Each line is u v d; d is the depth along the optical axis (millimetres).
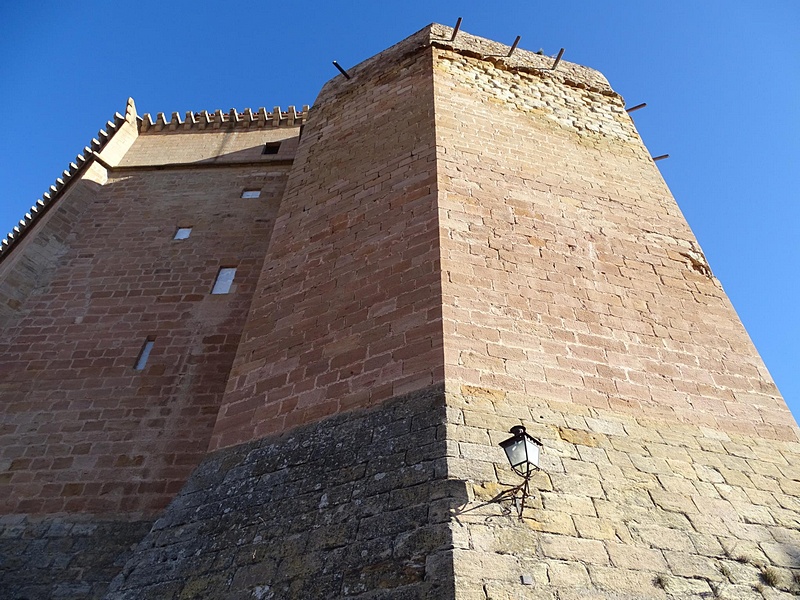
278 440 7094
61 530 9398
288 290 9297
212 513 6598
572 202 10281
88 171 18031
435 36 13641
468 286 7781
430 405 6297
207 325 13109
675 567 5332
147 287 14297
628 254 9617
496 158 10570
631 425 6855
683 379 7711
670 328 8430
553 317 7867
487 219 9094
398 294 7910
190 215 16625
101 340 12984
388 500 5562
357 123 12648
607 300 8516
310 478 6309
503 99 12523
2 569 8789
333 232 9898
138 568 6375
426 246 8383
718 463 6738
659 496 6055
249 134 20375
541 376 6996
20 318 13727
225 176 18328
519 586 4695
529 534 5172
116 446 10727
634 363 7672
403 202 9469
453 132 10773
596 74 15055
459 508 5191
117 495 9930
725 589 5262
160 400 11516
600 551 5250
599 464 6188
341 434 6625
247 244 15398
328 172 11664
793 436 7477
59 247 15688
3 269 16688
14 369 12453
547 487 5699
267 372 8109
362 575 5004
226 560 5902
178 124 21031
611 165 11844
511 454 5309
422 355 6914
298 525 5844
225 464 7199
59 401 11680
